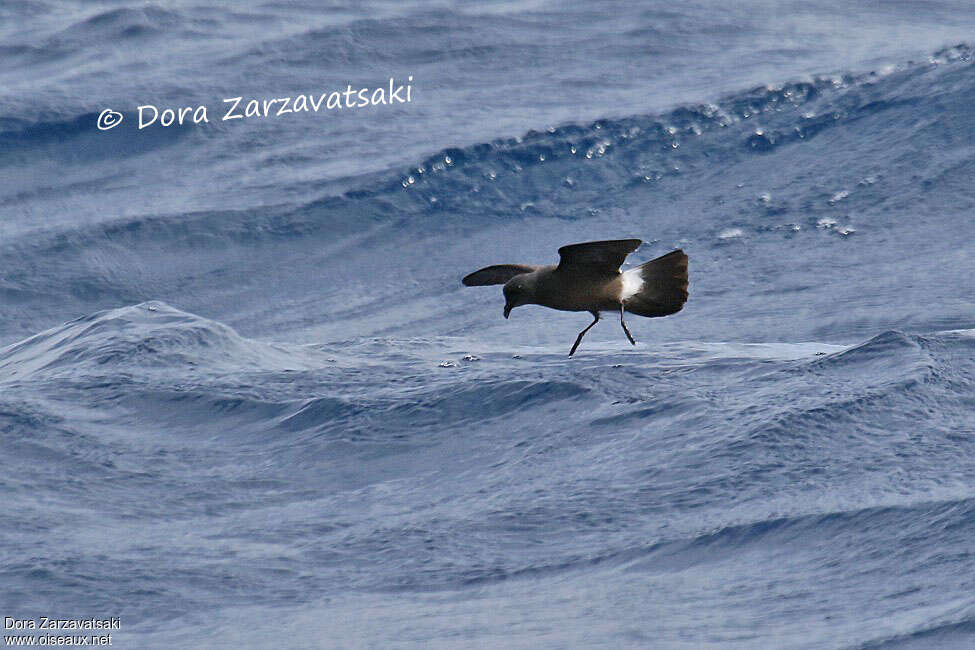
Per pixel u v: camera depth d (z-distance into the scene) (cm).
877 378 1071
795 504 841
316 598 779
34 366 1452
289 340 2647
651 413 1073
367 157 3631
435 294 2822
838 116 3562
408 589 783
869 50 4256
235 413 1188
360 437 1098
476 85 4253
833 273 2655
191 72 4584
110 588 802
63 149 3909
